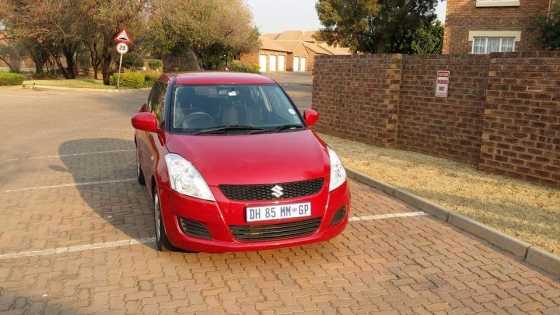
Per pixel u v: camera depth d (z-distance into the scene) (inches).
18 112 650.2
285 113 218.1
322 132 463.2
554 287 162.4
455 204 240.5
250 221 161.5
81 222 221.8
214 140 187.0
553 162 265.1
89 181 296.5
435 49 1234.6
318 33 1234.6
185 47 1550.2
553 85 259.8
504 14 690.8
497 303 151.6
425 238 203.2
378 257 183.9
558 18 628.1
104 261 179.5
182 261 179.2
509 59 279.7
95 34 1160.8
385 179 289.1
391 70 373.1
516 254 187.2
